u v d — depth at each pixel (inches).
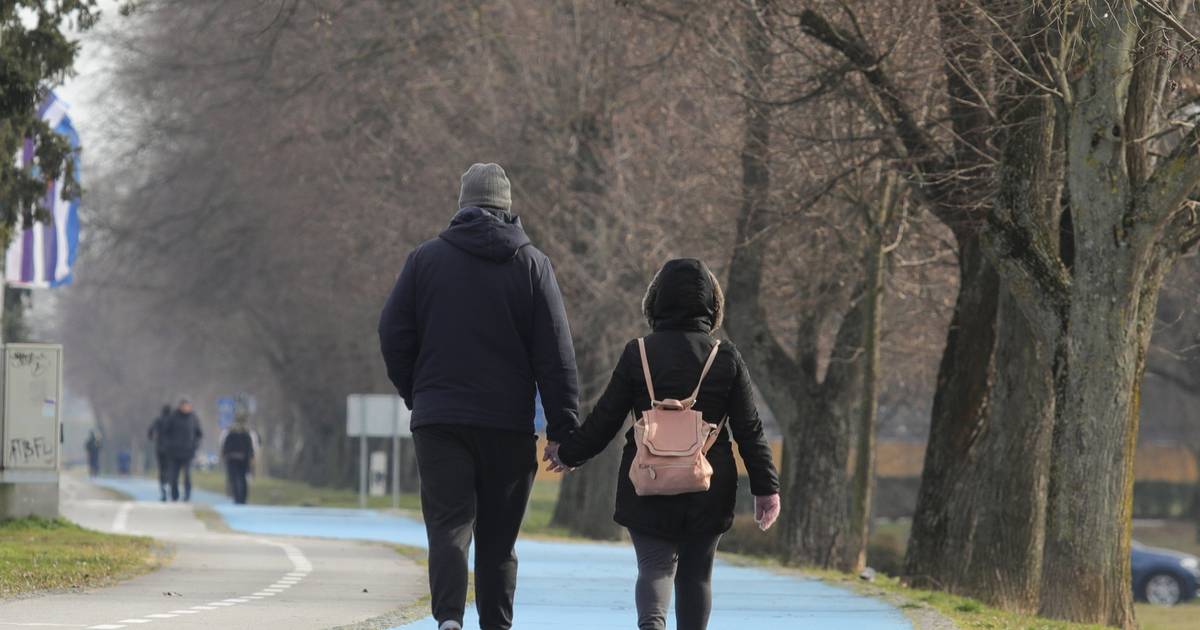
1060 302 2642.7
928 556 3353.8
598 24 4643.2
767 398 4141.2
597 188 4766.2
